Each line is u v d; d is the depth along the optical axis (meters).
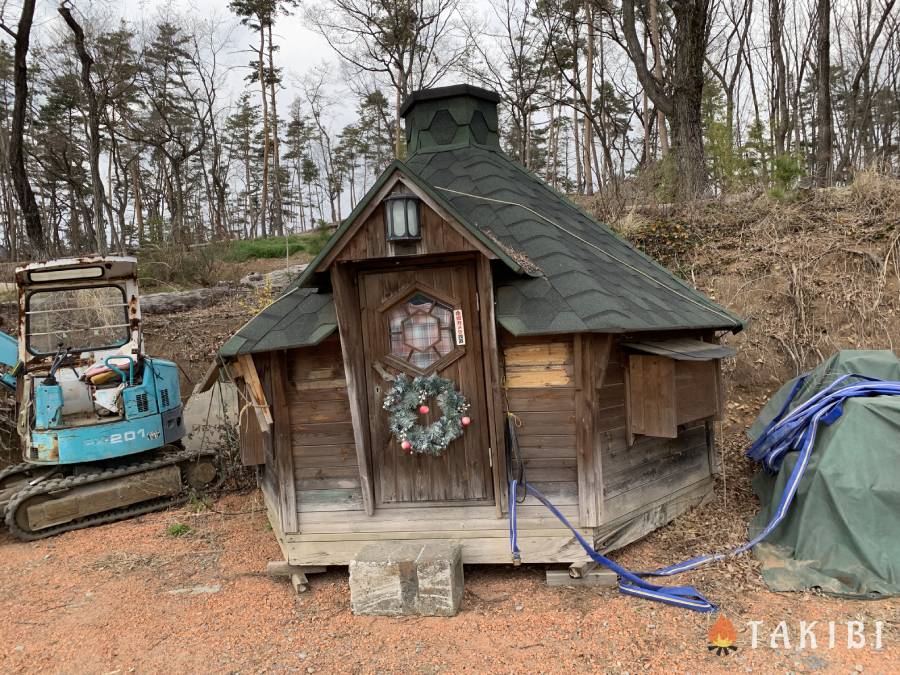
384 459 4.93
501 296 4.75
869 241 9.09
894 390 4.83
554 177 27.80
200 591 5.11
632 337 5.10
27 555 6.36
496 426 4.64
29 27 12.58
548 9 19.73
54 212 33.72
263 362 5.11
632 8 13.09
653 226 10.87
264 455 5.84
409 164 7.36
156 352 10.97
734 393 8.27
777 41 19.50
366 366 4.89
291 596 4.90
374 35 20.84
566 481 4.71
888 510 4.28
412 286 4.78
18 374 7.26
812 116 27.36
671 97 12.80
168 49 27.97
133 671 3.92
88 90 15.73
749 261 9.60
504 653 3.80
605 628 3.99
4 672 3.98
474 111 7.55
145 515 7.49
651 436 5.14
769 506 5.21
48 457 6.85
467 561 4.80
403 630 4.18
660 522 5.41
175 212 31.48
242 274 16.38
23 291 7.24
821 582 4.20
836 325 8.38
